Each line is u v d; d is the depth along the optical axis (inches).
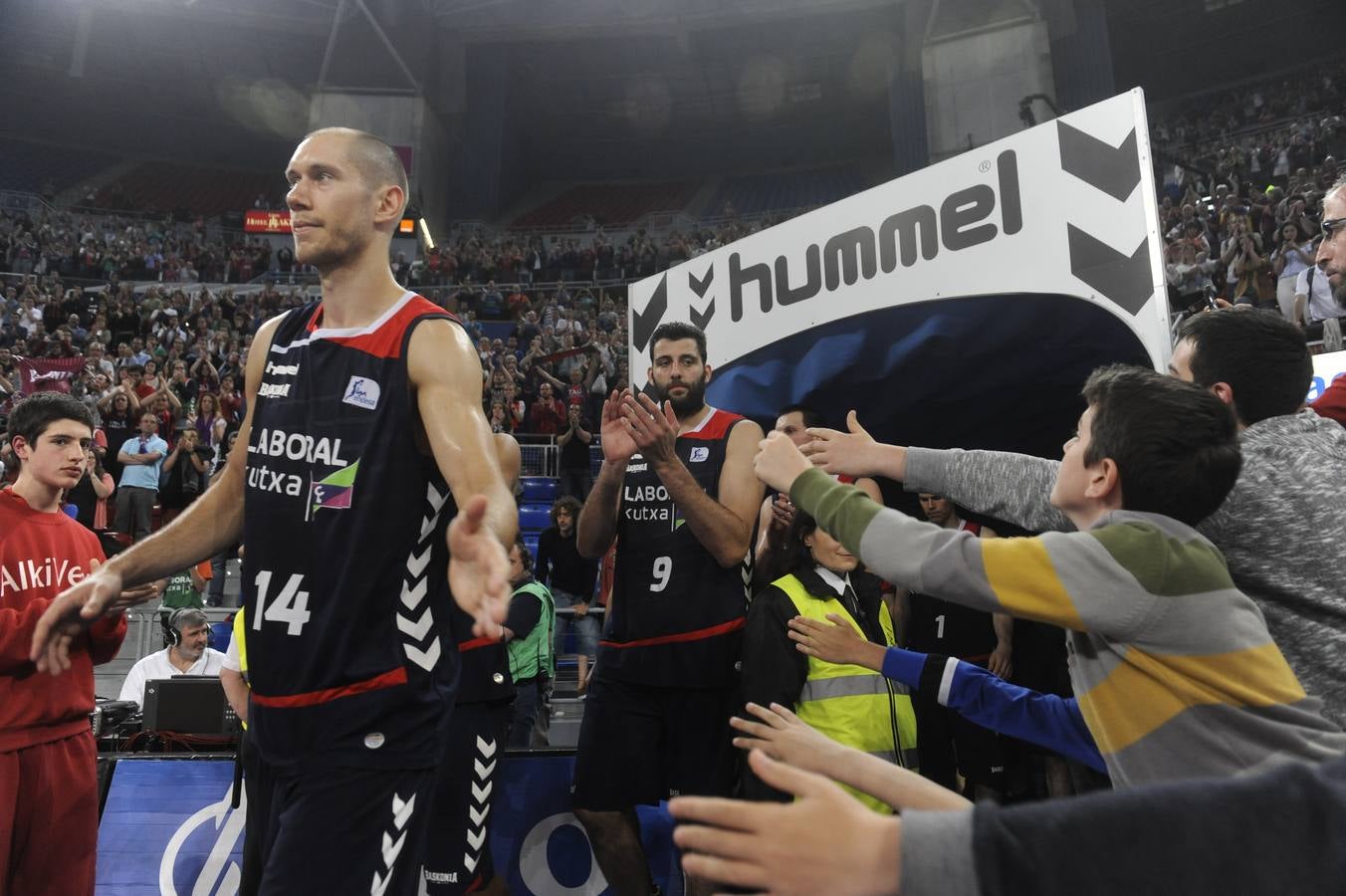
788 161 1202.0
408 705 56.8
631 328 162.2
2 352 479.5
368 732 55.4
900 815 22.4
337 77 896.3
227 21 962.1
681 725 99.3
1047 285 108.2
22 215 900.6
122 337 620.7
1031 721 64.0
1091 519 50.3
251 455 61.4
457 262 830.5
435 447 55.8
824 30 952.3
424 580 59.4
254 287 808.9
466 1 936.3
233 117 1119.0
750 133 1161.4
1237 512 53.6
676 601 99.6
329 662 56.0
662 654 98.9
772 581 103.4
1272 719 40.7
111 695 249.6
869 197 127.9
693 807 23.4
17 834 90.9
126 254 833.5
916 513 164.2
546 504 432.5
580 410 457.7
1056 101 753.6
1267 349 60.6
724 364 146.0
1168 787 21.9
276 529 58.8
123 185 1073.5
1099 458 48.1
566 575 260.1
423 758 57.0
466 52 970.7
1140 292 99.6
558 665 275.3
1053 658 130.1
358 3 887.7
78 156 1101.7
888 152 1160.2
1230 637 41.7
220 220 1013.8
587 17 941.8
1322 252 77.3
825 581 96.4
